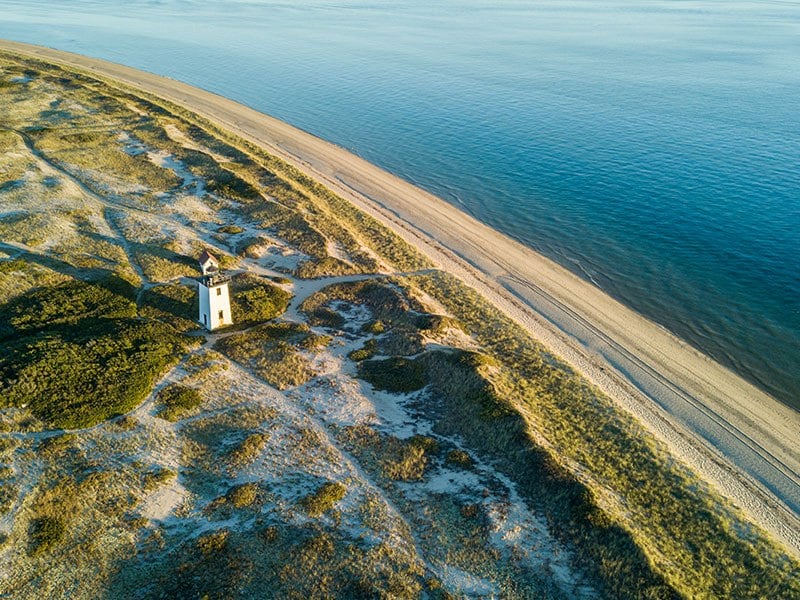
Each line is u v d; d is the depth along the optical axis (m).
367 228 63.81
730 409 40.19
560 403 37.72
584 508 27.97
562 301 53.31
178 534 27.36
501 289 54.88
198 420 34.47
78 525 27.25
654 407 39.81
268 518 28.17
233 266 52.69
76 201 60.66
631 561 25.62
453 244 63.56
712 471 34.12
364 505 29.17
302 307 47.72
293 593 24.41
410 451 32.72
